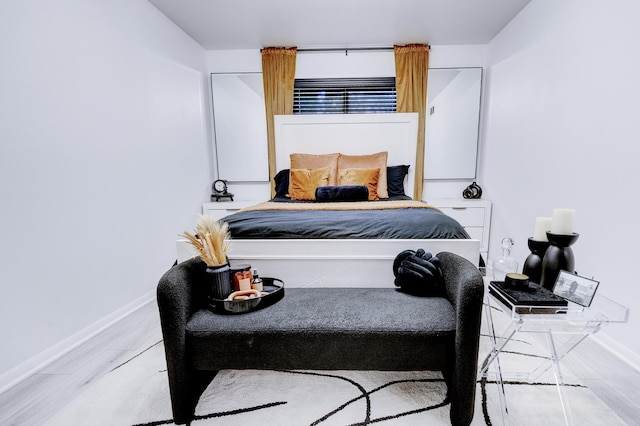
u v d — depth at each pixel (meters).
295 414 1.15
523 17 2.52
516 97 2.65
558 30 2.07
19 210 1.44
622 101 1.55
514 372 1.37
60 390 1.32
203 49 3.29
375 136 3.34
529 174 2.45
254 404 1.21
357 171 2.82
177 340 1.06
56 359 1.56
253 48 3.33
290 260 1.54
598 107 1.71
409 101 3.27
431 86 3.29
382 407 1.18
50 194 1.58
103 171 1.92
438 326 1.07
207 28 2.84
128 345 1.68
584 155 1.82
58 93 1.62
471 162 3.39
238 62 3.37
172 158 2.70
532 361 1.46
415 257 1.34
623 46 1.54
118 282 2.04
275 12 2.55
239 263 1.55
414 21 2.73
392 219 1.65
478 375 1.36
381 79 3.34
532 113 2.40
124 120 2.10
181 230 2.84
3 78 1.38
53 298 1.59
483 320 1.88
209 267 1.24
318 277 1.55
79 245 1.75
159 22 2.51
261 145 3.48
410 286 1.30
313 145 3.39
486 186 3.25
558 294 1.13
